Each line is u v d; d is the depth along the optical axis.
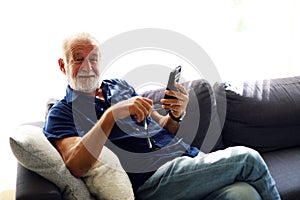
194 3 2.31
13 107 2.13
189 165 1.52
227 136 2.07
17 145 1.31
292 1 2.57
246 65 2.58
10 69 2.08
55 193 1.25
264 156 2.00
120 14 2.18
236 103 2.06
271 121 2.06
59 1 2.06
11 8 2.01
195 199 1.53
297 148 2.10
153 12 2.24
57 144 1.49
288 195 1.65
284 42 2.64
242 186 1.43
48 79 2.15
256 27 2.55
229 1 2.40
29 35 2.06
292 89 2.17
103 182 1.42
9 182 2.22
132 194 1.46
